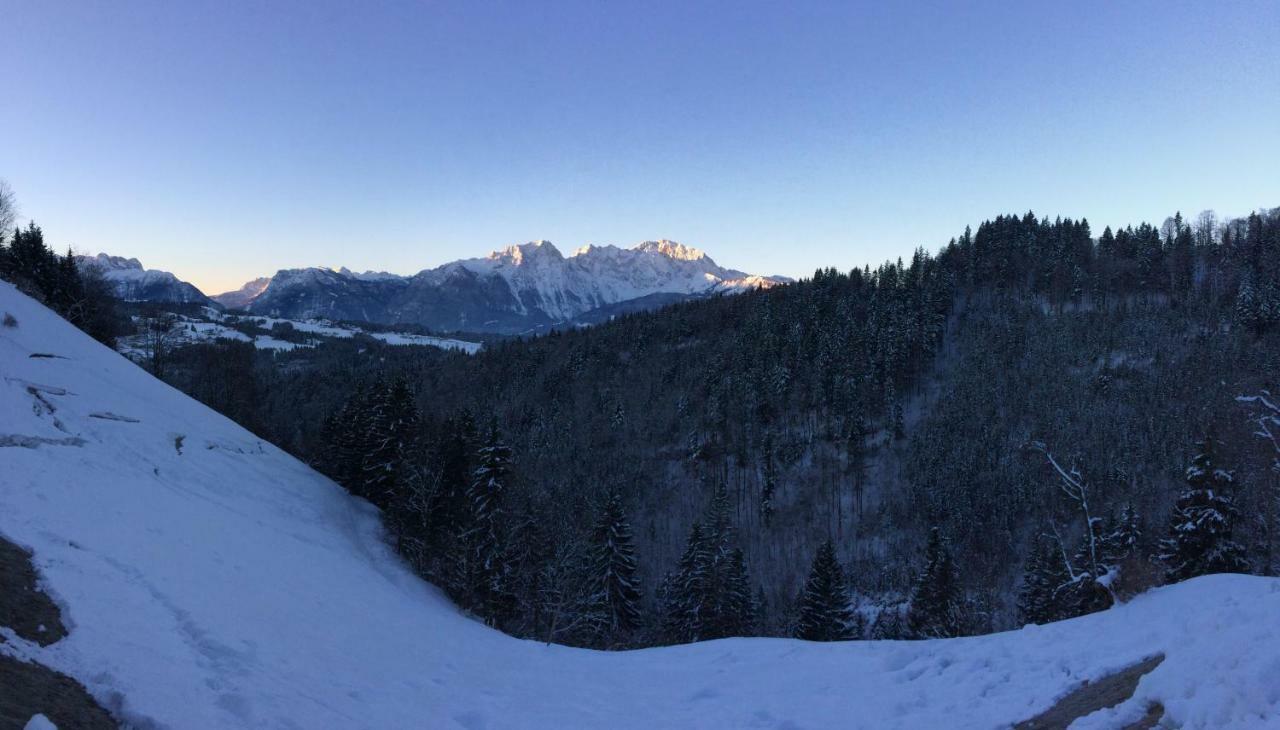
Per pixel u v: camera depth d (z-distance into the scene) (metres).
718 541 52.12
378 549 37.81
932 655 12.70
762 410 124.56
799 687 12.33
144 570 12.09
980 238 163.75
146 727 6.83
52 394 24.72
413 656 15.45
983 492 88.88
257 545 20.53
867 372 123.06
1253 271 120.62
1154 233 143.50
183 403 39.09
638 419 133.50
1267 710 5.83
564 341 181.12
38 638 7.80
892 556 88.25
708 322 176.88
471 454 42.78
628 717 11.64
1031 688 9.41
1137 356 112.62
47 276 57.09
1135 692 7.32
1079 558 33.84
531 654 19.91
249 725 7.72
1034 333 128.25
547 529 48.31
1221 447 28.48
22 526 11.54
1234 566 28.69
